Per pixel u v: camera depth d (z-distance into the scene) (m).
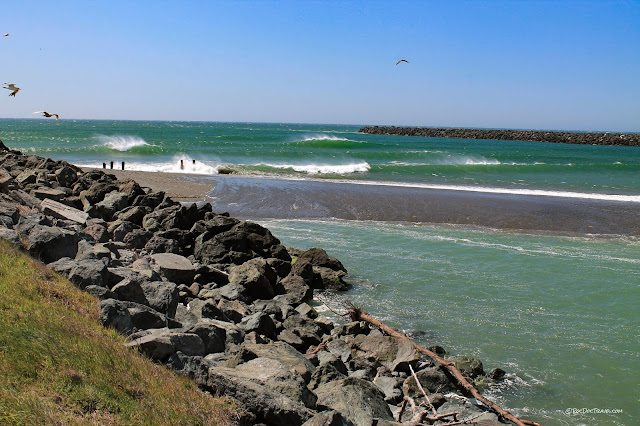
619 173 47.41
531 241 21.73
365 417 7.24
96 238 13.95
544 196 33.00
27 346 6.17
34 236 10.22
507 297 14.77
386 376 9.98
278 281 14.89
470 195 32.19
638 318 13.43
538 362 10.91
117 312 7.91
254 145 68.69
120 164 43.88
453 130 149.12
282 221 24.14
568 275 16.98
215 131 132.38
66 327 6.96
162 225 17.17
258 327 10.63
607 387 9.99
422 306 13.95
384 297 14.61
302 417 6.57
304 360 8.88
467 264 17.97
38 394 5.50
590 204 30.20
